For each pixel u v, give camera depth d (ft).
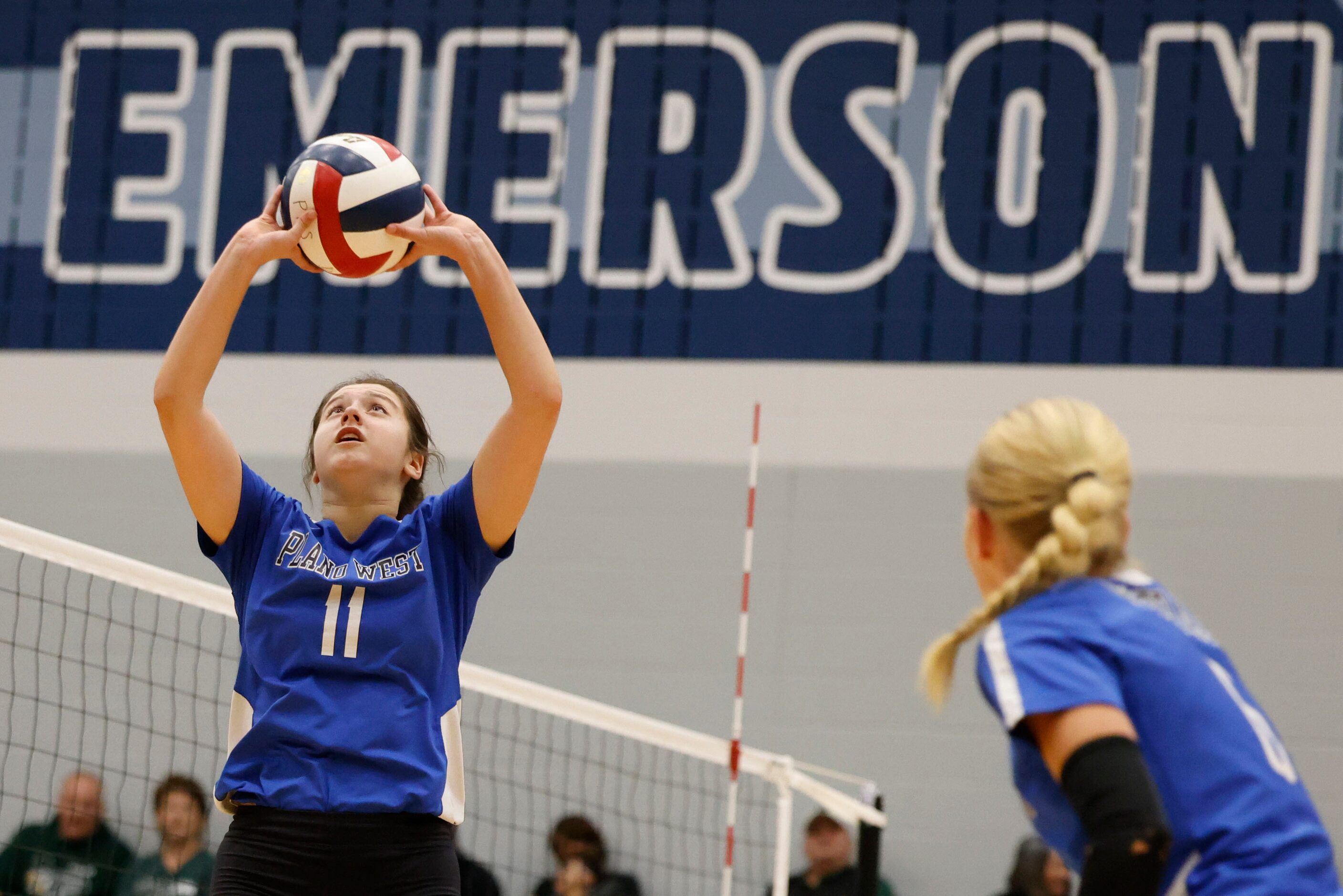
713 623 56.44
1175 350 57.21
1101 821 13.41
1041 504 15.57
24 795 52.49
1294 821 14.19
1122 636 14.80
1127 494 15.88
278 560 20.16
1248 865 13.93
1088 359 57.57
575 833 50.57
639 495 57.98
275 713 19.01
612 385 59.21
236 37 63.41
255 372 60.18
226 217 62.23
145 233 62.23
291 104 62.80
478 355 59.98
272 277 61.00
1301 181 57.77
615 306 60.03
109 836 45.96
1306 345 56.59
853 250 59.52
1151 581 15.90
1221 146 58.39
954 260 58.95
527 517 58.13
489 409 59.31
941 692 15.52
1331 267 57.00
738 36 61.52
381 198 22.13
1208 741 14.43
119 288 61.67
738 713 36.32
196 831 45.29
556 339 59.93
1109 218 58.49
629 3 62.23
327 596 19.70
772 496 57.47
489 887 50.78
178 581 32.86
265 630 19.63
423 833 18.93
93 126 63.10
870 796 38.63
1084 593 15.20
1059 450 15.58
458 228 21.80
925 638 55.42
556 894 49.93
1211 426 56.18
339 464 20.81
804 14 61.46
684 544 57.31
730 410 58.54
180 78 63.36
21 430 60.08
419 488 23.39
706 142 60.90
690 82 61.41
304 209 21.98
